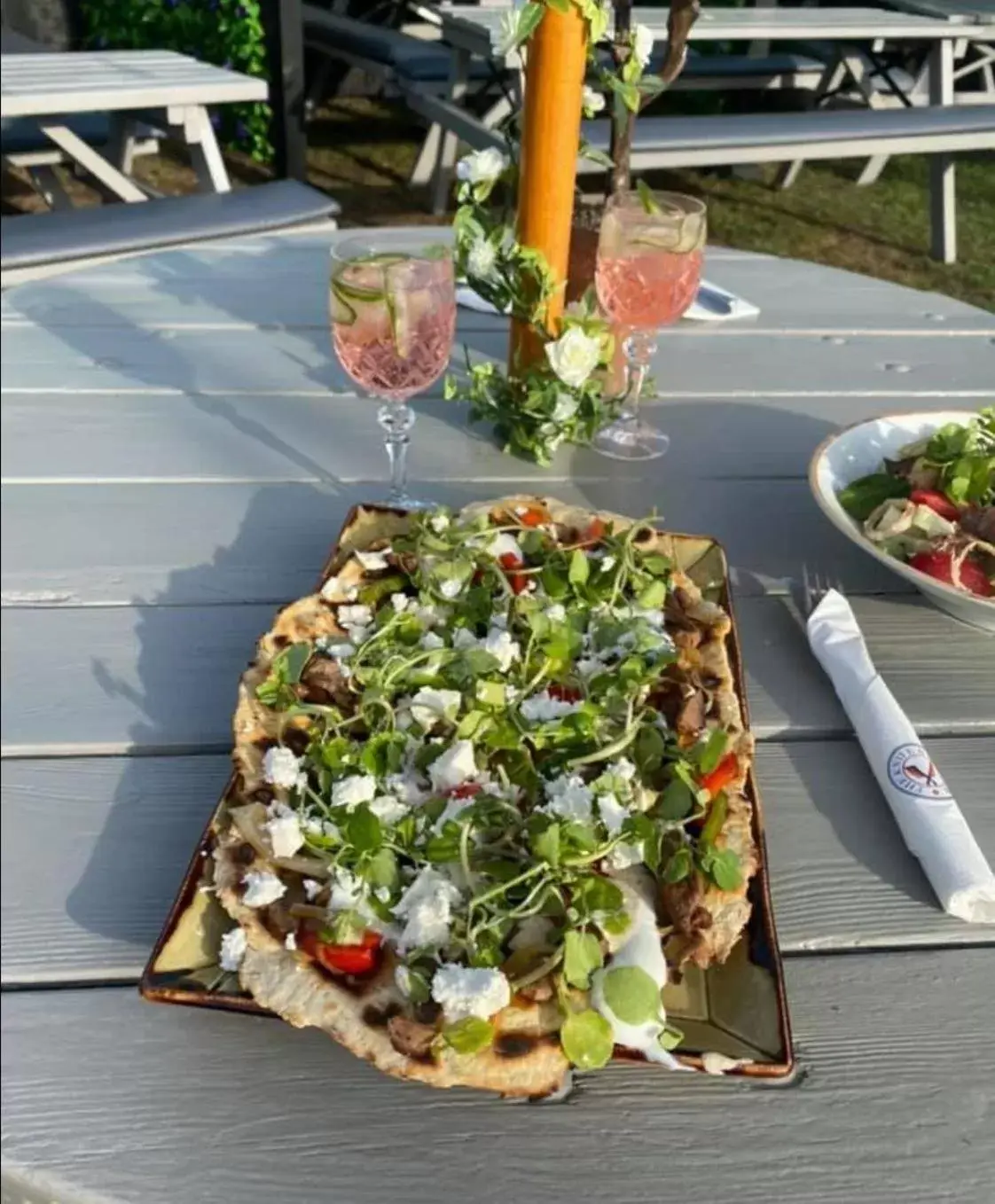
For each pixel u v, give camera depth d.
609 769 0.57
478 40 2.77
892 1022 0.51
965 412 0.92
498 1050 0.46
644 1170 0.45
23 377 1.10
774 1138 0.46
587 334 0.91
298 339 1.20
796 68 2.97
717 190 2.53
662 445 1.00
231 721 0.68
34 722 0.67
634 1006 0.46
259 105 3.53
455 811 0.54
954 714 0.71
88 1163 0.45
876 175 2.04
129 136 2.73
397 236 1.45
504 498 0.83
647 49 0.90
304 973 0.48
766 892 0.53
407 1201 0.44
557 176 0.90
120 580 0.81
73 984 0.52
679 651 0.66
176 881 0.57
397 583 0.72
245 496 0.92
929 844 0.59
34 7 3.41
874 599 0.81
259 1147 0.45
